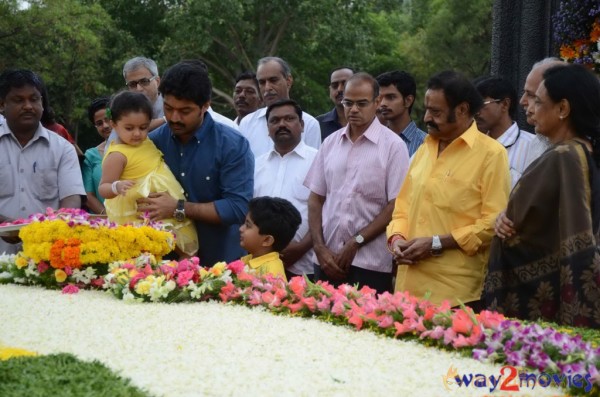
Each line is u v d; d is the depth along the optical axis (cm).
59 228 481
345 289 422
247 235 514
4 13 2616
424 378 311
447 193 489
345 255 563
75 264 475
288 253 621
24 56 2727
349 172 575
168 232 495
